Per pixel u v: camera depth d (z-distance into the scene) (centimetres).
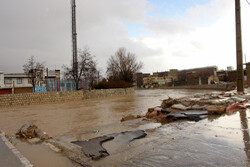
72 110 1445
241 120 618
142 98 2534
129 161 349
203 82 6303
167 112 851
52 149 452
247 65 4409
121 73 4888
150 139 487
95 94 2942
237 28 1669
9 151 458
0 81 4128
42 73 3762
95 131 634
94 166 338
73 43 3172
